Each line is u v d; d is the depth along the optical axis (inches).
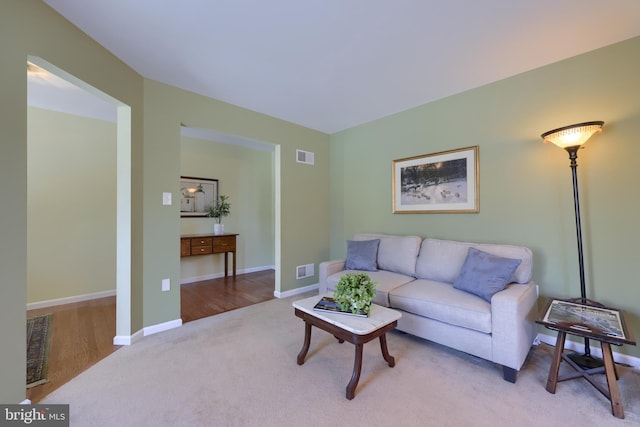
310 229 159.0
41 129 130.7
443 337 83.2
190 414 59.4
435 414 59.2
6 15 56.8
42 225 131.4
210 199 189.6
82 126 140.6
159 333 100.9
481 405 62.0
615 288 80.5
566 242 88.6
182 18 69.9
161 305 103.3
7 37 57.0
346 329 66.2
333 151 168.1
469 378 72.5
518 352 69.6
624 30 74.4
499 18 69.8
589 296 84.7
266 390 67.6
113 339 95.0
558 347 66.7
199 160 184.7
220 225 183.9
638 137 77.0
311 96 116.6
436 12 67.6
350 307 74.9
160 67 93.4
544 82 92.5
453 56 86.9
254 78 101.3
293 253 150.6
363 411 60.3
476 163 108.0
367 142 149.1
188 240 163.2
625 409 60.4
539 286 93.7
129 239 92.4
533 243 95.1
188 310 125.3
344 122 149.7
